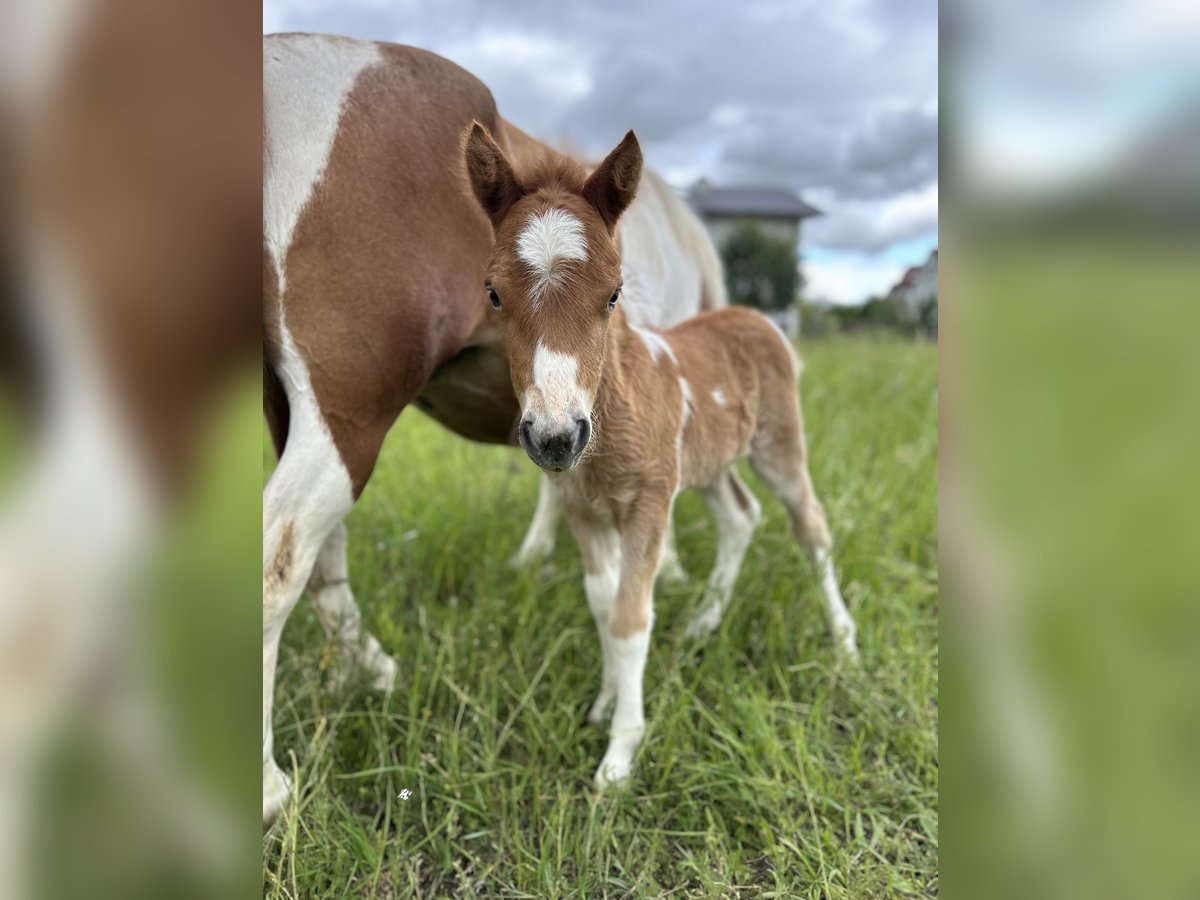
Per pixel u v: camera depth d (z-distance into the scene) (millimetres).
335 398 2041
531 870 2000
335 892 1945
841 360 7320
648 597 2418
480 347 2402
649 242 3264
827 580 3027
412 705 2348
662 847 2100
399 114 2092
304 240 1953
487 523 3727
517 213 1975
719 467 2887
